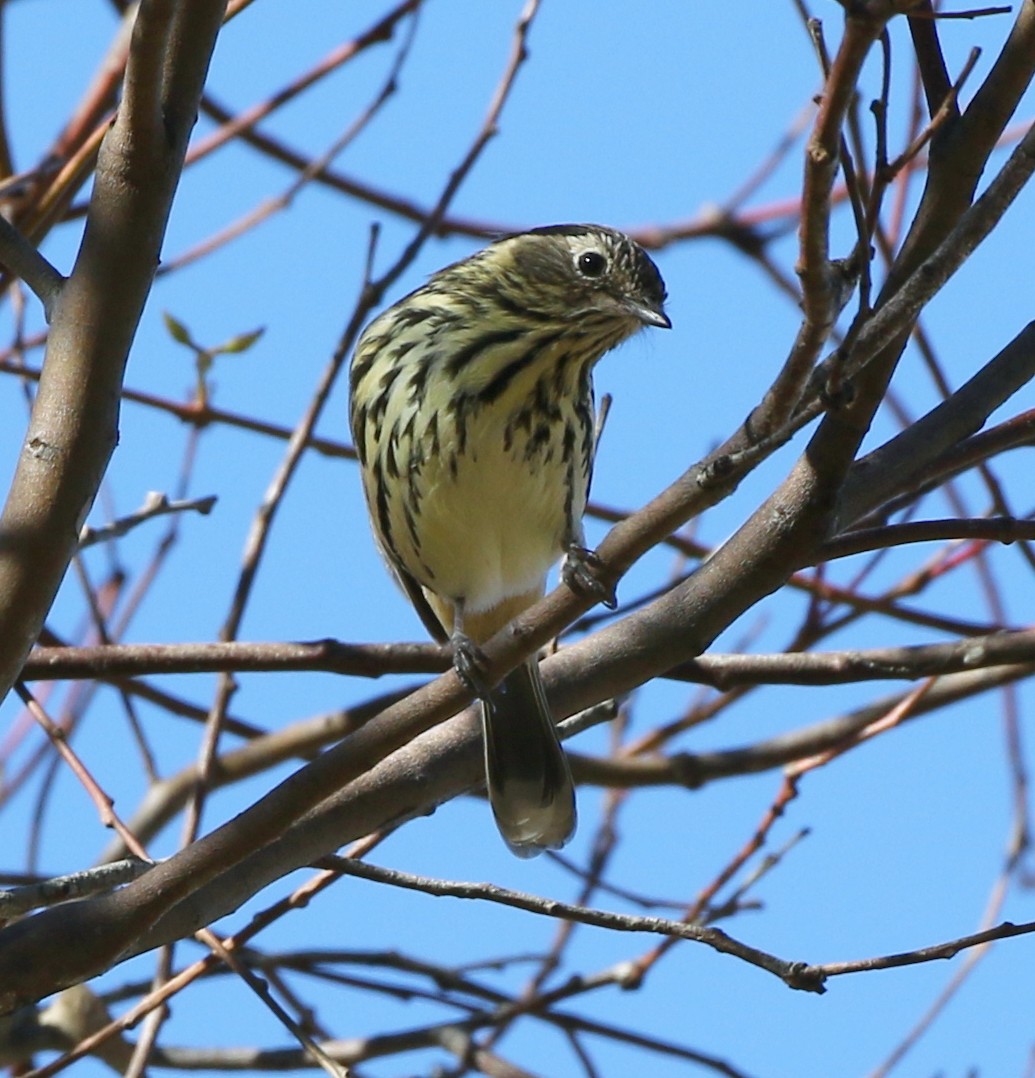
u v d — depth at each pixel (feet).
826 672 34.68
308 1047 30.45
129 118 26.58
